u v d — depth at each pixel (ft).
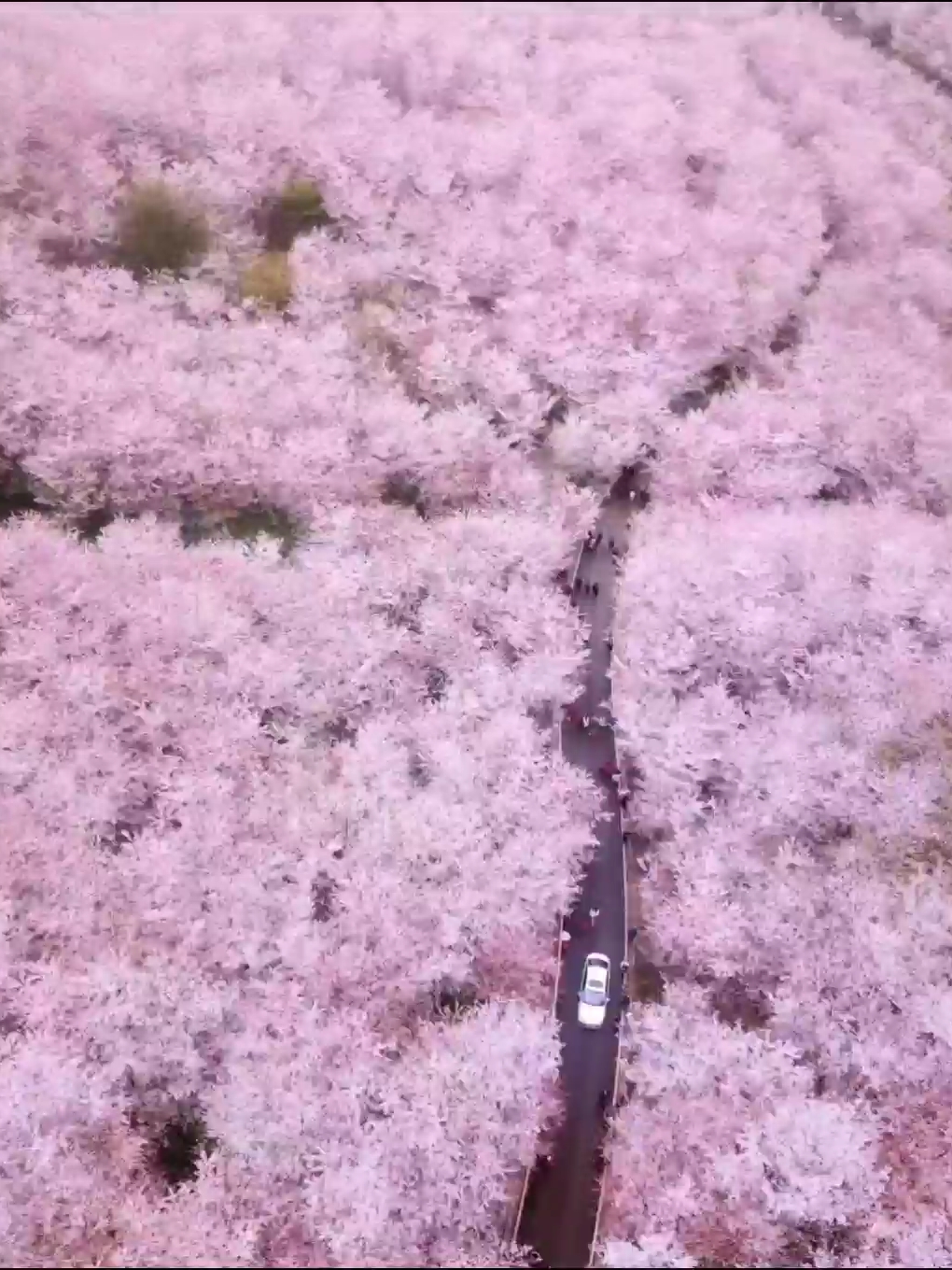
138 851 87.40
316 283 132.36
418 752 96.94
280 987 80.43
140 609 101.55
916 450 120.78
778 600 106.32
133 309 127.34
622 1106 80.53
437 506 119.75
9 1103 73.31
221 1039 79.25
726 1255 70.74
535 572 109.60
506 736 95.96
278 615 103.60
